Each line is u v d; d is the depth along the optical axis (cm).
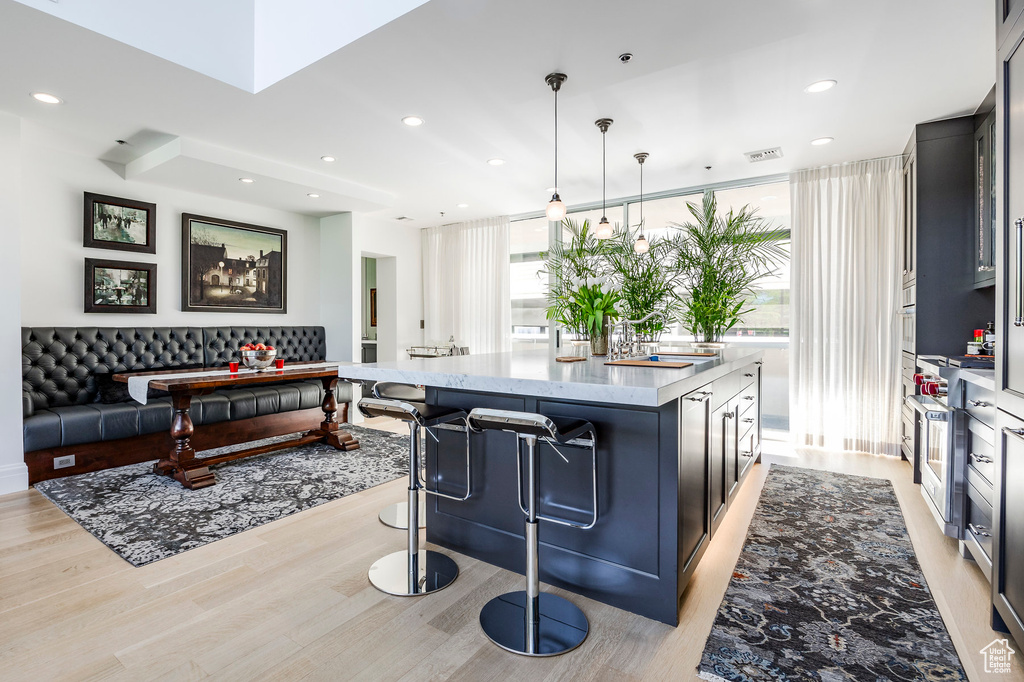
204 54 268
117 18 237
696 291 452
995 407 170
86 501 300
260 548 239
